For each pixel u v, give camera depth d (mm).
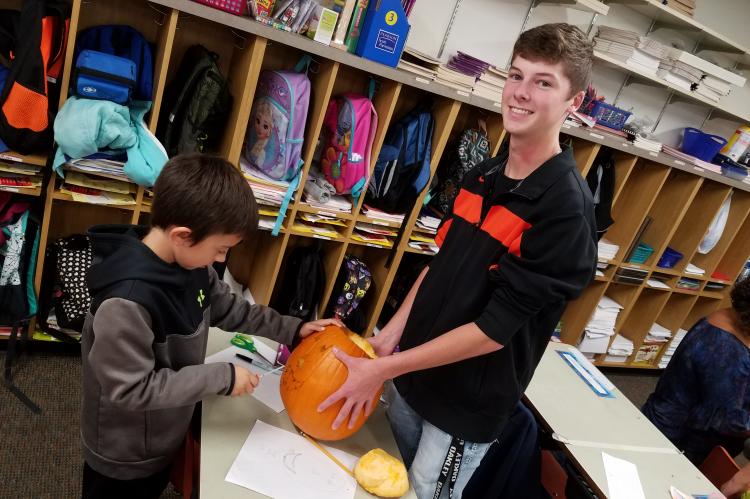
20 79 1841
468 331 1188
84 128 1895
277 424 1229
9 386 2068
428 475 1407
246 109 2225
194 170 1000
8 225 2068
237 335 1508
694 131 3697
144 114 2223
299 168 2449
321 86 2391
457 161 2854
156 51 2262
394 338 1504
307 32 2301
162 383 1019
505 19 3047
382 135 2531
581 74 1136
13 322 2121
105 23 2264
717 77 3393
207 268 1235
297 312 2793
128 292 980
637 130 3469
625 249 3650
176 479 1355
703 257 4215
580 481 1756
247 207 1042
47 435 1936
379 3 2250
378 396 1247
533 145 1219
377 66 2334
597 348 3912
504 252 1254
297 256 2852
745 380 2150
